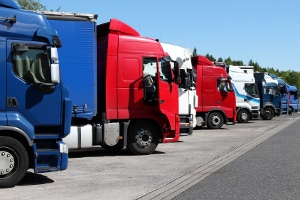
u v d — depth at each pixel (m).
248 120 30.64
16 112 8.38
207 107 25.00
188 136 20.73
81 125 12.56
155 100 13.52
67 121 8.79
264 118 35.12
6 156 8.30
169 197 7.67
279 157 12.91
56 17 11.69
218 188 8.45
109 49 13.09
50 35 8.66
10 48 8.37
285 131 23.09
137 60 13.36
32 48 8.53
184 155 13.63
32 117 8.50
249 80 30.86
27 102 8.45
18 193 7.98
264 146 16.02
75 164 11.82
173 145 16.70
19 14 8.52
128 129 13.52
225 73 25.42
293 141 17.72
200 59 25.06
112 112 13.03
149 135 13.71
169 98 13.65
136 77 13.34
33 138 8.44
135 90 13.32
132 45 13.34
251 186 8.62
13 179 8.34
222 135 21.19
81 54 11.96
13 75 8.36
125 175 10.04
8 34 8.38
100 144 12.85
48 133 8.78
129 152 13.97
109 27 13.09
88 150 15.45
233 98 25.41
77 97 11.95
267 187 8.50
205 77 25.06
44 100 8.60
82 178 9.66
